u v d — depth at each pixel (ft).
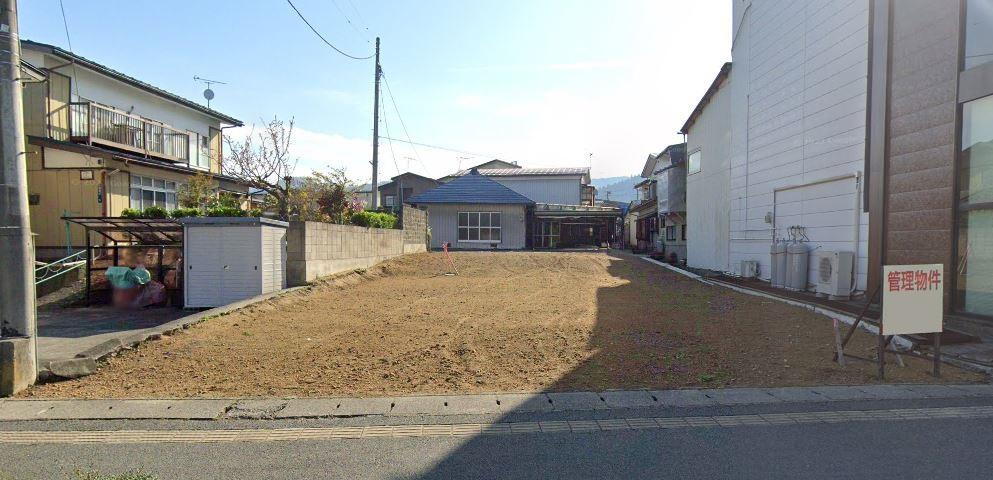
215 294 36.42
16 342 17.94
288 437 14.10
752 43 47.70
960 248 26.66
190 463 12.55
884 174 30.48
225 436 14.20
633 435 14.06
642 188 131.13
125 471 12.10
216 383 18.63
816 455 12.66
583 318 29.37
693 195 67.72
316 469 12.19
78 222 39.83
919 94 28.50
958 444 13.24
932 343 21.54
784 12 41.88
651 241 112.98
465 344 23.35
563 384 18.43
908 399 16.80
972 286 26.14
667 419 15.24
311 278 39.86
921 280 19.17
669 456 12.71
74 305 39.75
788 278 38.45
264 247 36.35
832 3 35.86
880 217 30.68
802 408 16.06
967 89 25.90
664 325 27.45
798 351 22.43
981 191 25.76
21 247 18.56
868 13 32.24
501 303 34.76
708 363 20.80
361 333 25.72
